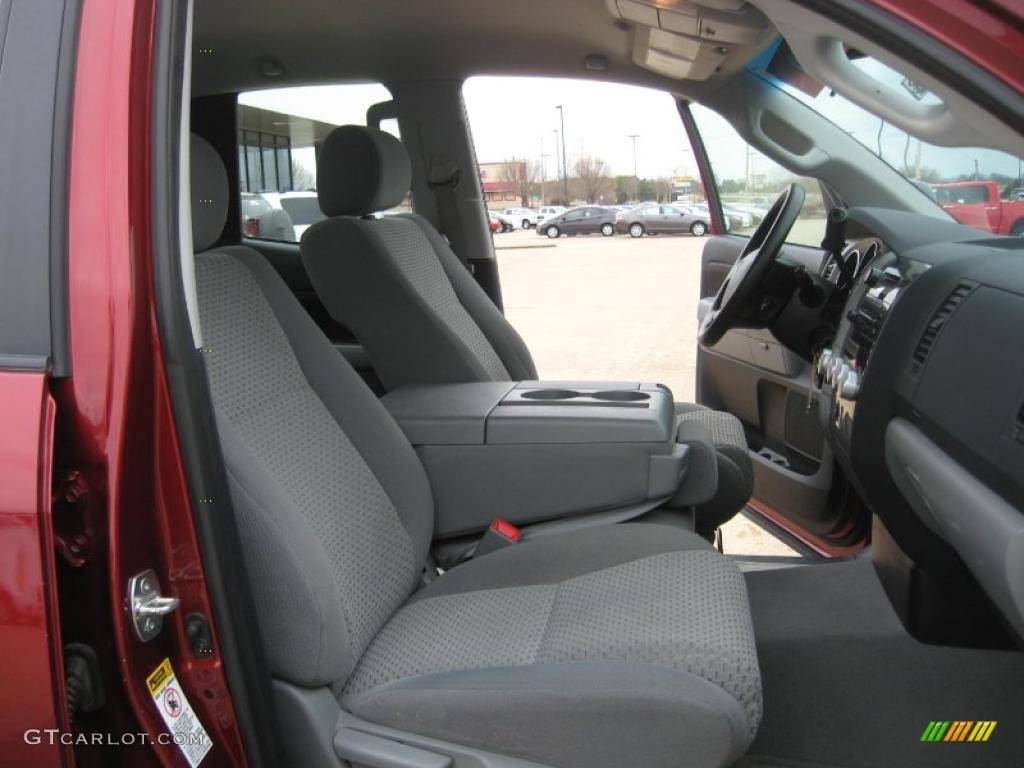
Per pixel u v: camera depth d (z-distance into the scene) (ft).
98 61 2.97
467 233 11.78
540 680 3.85
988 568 3.71
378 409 5.63
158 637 3.16
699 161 11.12
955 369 4.16
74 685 2.91
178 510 3.11
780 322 7.25
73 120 2.96
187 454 3.08
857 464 5.34
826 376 6.14
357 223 7.40
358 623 4.50
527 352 8.84
